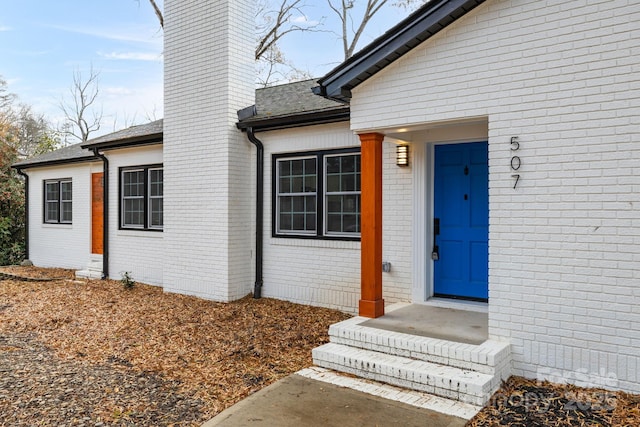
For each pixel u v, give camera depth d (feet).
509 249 15.34
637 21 13.28
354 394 14.24
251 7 29.22
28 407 13.37
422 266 21.57
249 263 28.86
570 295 14.33
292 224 27.32
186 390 14.87
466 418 12.55
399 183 22.35
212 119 28.25
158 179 34.09
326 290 25.46
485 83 15.78
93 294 30.40
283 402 13.66
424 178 21.56
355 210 24.68
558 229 14.51
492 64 15.64
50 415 12.88
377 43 17.01
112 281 36.01
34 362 17.42
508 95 15.34
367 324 17.84
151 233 33.94
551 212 14.64
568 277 14.35
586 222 14.07
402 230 22.25
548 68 14.65
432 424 12.26
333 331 17.52
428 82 16.98
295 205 27.14
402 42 16.62
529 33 14.97
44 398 14.02
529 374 15.01
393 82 17.79
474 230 21.04
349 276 24.61
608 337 13.74
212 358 17.94
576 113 14.21
